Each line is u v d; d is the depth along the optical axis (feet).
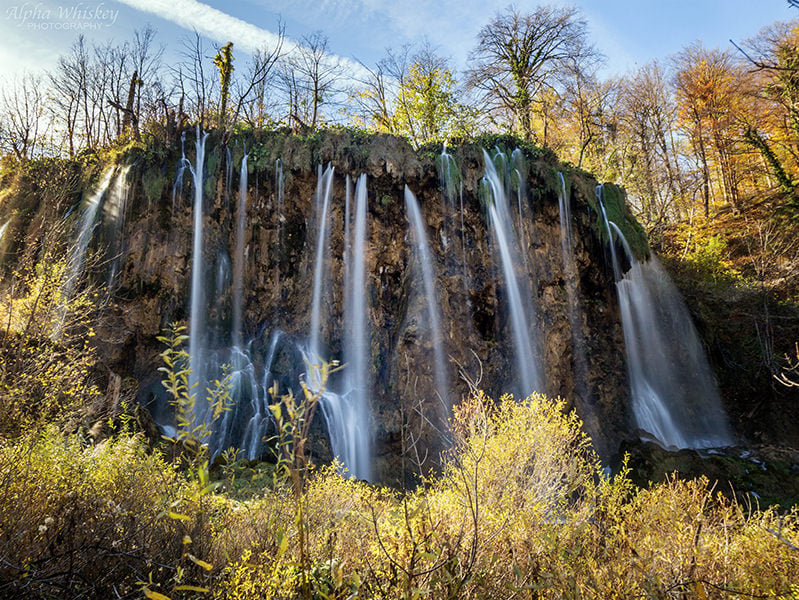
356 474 40.40
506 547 11.59
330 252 47.24
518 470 16.20
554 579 10.65
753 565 12.36
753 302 58.44
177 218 46.01
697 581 10.23
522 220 49.21
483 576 9.90
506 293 46.44
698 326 58.44
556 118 79.10
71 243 43.06
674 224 84.58
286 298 47.19
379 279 46.62
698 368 55.62
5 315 16.07
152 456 14.37
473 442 16.44
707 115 84.79
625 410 48.67
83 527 10.16
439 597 9.28
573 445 19.86
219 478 24.80
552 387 45.19
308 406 6.95
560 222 51.16
